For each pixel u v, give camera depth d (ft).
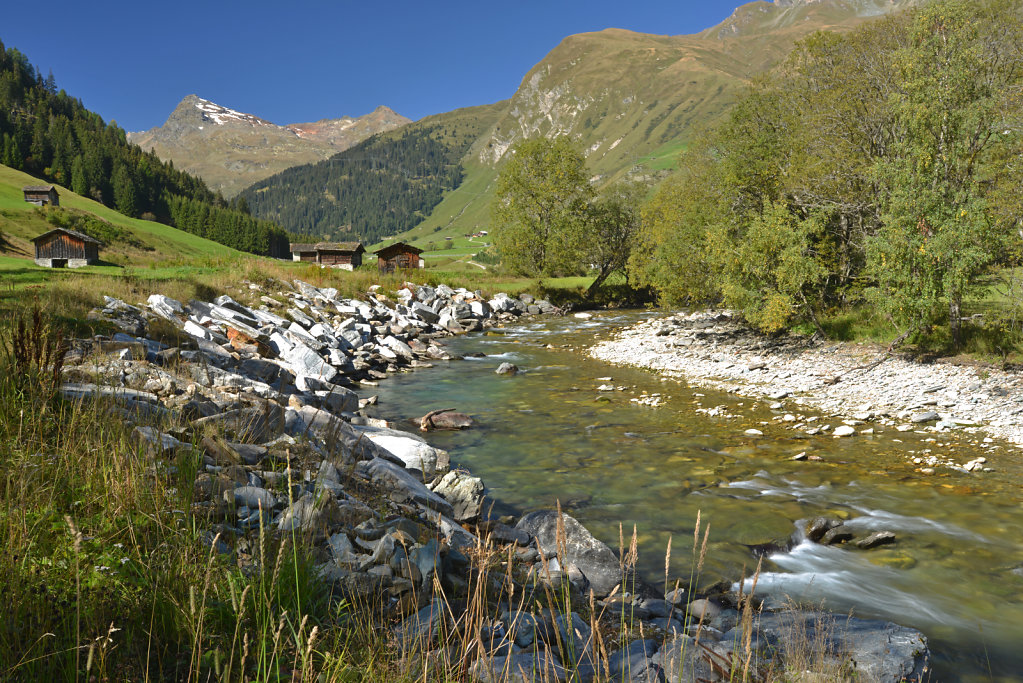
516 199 213.25
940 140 61.57
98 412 23.12
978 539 27.45
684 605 21.31
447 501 29.32
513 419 51.98
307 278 127.44
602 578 22.80
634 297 197.77
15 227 408.05
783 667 14.49
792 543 27.25
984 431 44.62
